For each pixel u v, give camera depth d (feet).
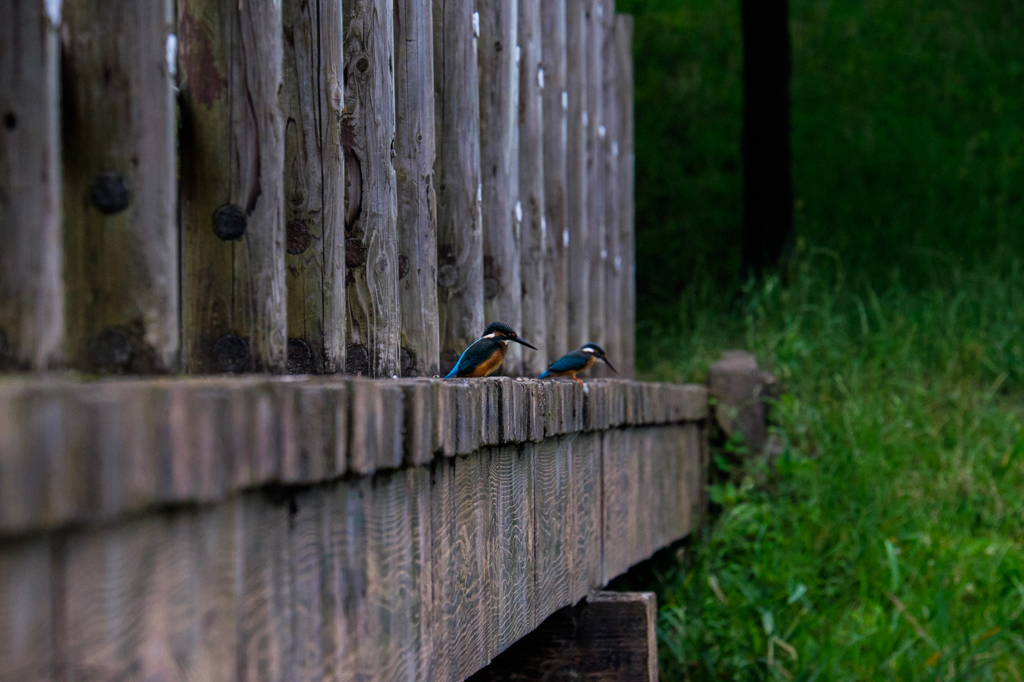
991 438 33.27
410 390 8.73
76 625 4.95
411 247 13.60
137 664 5.37
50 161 6.55
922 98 65.92
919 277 46.88
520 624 12.73
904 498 30.07
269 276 9.41
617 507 18.80
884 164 59.52
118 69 7.52
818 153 61.05
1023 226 52.37
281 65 9.76
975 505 30.50
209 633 6.00
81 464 4.84
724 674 23.06
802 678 22.63
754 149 45.24
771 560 27.37
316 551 7.30
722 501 29.22
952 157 60.08
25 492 4.49
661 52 69.77
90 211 7.47
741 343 38.29
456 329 16.22
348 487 7.82
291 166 10.74
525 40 20.13
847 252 49.60
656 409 22.04
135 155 7.55
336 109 11.01
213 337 9.21
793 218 45.75
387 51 12.51
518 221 19.07
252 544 6.49
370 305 12.12
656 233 54.39
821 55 70.44
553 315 21.90
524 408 12.58
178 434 5.54
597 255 25.41
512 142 18.70
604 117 27.17
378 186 12.21
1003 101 65.21
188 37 9.21
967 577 26.81
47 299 6.51
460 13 16.21
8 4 6.37
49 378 6.06
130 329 7.51
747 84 45.42
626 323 29.40
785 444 30.32
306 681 7.11
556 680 17.07
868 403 32.89
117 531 5.23
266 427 6.44
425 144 13.84
